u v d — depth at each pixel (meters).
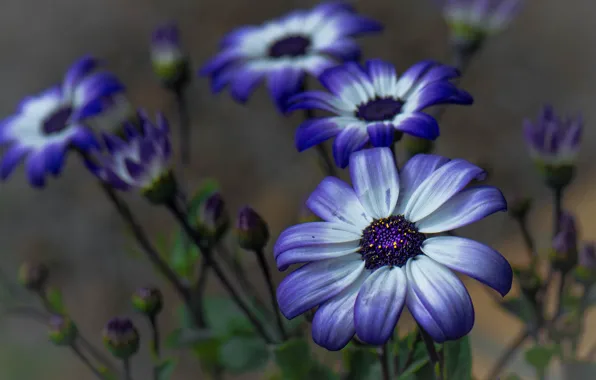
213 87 0.68
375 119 0.58
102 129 0.67
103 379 0.64
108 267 1.03
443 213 0.56
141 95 1.16
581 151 1.03
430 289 0.54
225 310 0.68
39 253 1.06
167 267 0.66
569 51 1.18
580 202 0.95
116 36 1.27
